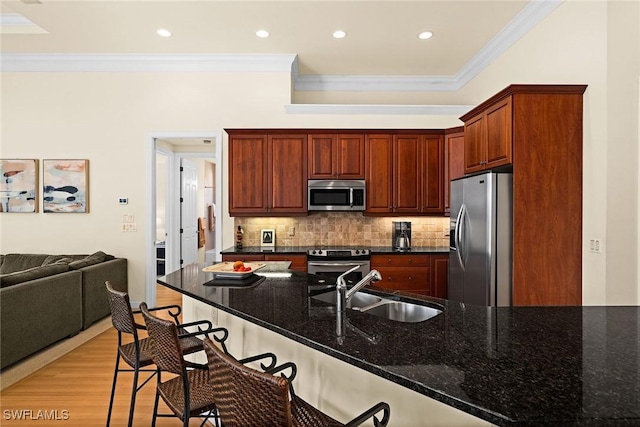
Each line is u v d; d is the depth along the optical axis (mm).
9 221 4672
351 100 5105
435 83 5094
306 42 4137
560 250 2801
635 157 2379
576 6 2871
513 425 756
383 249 4547
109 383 2768
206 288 2092
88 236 4680
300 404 1368
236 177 4449
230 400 1028
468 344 1190
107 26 3824
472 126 3475
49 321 3352
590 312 1575
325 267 4168
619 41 2484
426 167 4520
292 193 4453
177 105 4637
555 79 3121
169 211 6270
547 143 2775
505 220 2824
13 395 2588
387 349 1146
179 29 3879
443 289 4281
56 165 4625
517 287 2795
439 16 3564
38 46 4309
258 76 4633
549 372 985
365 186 4457
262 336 1889
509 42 3807
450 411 1126
